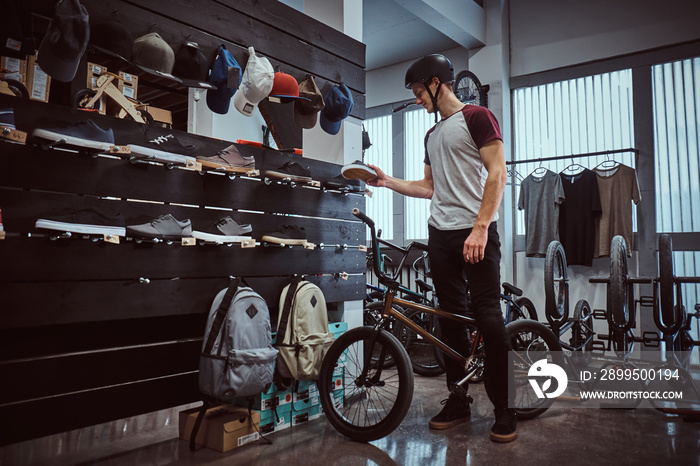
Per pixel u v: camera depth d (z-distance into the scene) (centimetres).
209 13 252
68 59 190
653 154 489
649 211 488
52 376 199
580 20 536
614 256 326
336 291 301
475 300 237
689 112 477
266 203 269
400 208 668
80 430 247
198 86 239
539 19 562
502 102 562
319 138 337
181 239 225
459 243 241
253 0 273
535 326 274
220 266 245
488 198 224
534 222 527
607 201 492
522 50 572
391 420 222
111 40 212
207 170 241
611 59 516
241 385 212
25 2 192
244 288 233
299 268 281
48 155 193
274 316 279
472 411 281
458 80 510
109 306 206
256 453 216
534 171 544
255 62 260
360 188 318
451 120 246
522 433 241
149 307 218
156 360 231
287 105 396
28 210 187
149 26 230
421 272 598
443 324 260
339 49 325
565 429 247
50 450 218
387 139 696
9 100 183
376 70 709
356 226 320
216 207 248
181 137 237
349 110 311
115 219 205
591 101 530
